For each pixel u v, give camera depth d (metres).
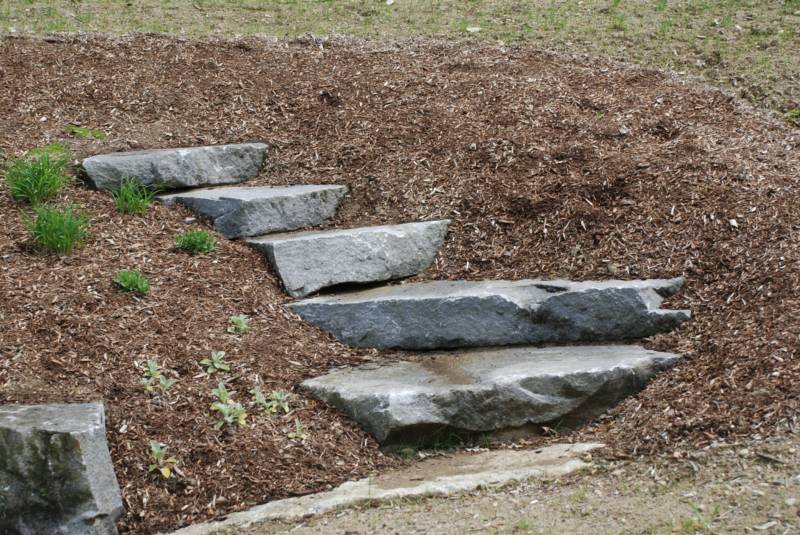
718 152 6.41
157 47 8.55
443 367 5.08
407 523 3.82
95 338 4.89
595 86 7.70
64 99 7.55
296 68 8.22
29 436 3.97
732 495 3.67
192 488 4.26
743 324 4.92
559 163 6.52
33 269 5.35
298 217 6.39
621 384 4.73
